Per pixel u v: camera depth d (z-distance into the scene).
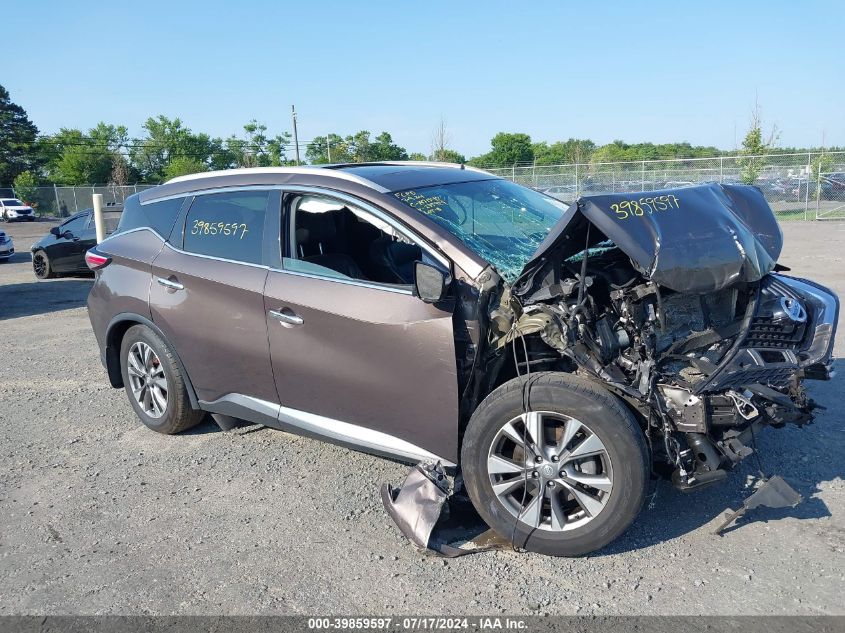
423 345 3.73
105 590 3.50
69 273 16.36
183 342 4.91
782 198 26.72
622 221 3.43
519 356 3.76
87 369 7.62
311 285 4.19
